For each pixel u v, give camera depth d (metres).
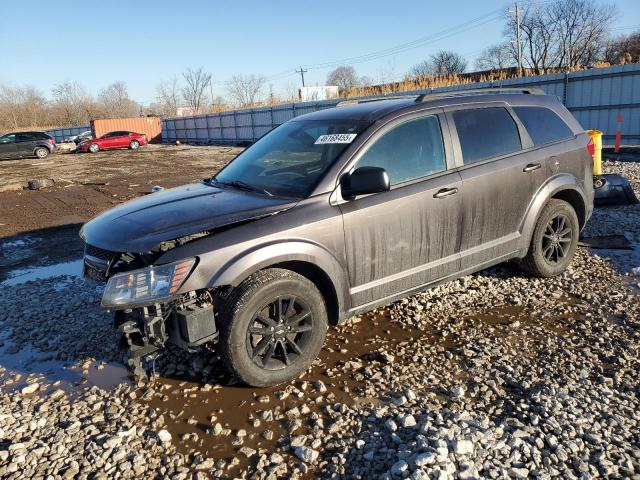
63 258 7.22
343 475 2.65
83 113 90.12
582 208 5.34
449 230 4.21
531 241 4.92
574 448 2.73
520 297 4.80
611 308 4.49
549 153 4.88
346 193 3.68
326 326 3.70
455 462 2.63
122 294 3.16
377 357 3.83
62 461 2.82
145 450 2.91
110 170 21.09
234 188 4.12
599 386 3.32
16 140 30.80
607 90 17.69
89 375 3.77
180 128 49.94
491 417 3.06
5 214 11.19
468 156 4.36
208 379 3.63
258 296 3.32
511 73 47.19
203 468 2.76
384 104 4.34
